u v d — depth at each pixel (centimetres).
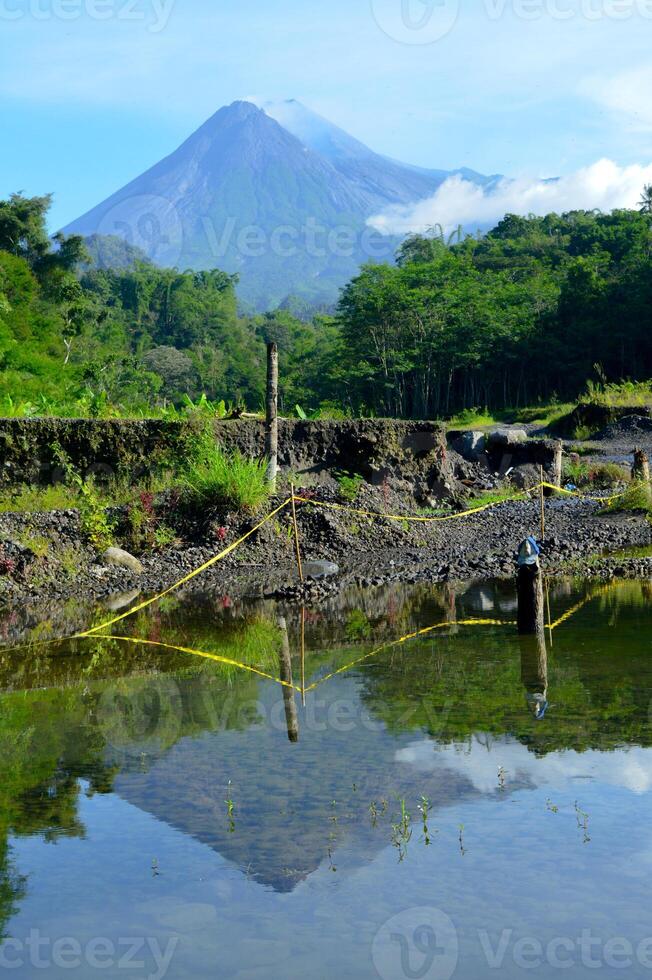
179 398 13838
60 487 1705
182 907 424
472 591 1245
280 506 1628
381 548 1647
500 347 9719
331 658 895
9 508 1606
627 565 1370
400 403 10338
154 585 1395
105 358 9194
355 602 1209
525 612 948
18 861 472
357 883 439
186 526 1627
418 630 1005
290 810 523
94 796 554
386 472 2025
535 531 1759
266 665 880
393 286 10394
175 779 577
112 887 444
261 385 15262
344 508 1714
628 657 833
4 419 1714
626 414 3712
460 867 450
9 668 900
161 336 17325
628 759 577
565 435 3856
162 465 1792
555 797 525
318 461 2008
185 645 991
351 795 539
